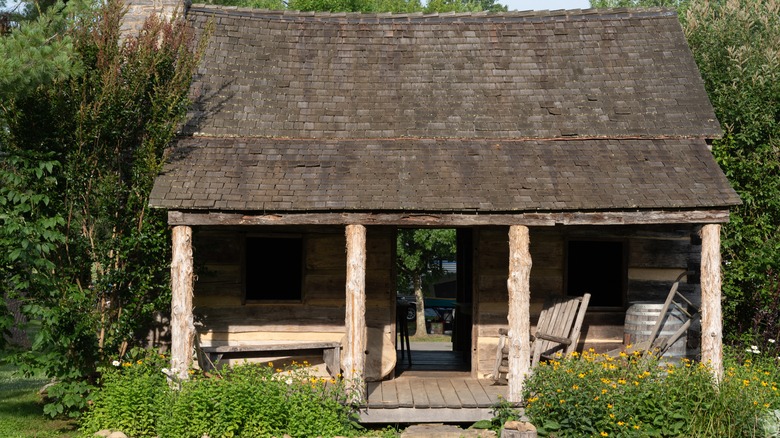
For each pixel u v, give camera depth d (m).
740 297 15.05
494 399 11.66
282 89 13.69
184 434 10.49
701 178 12.33
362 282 11.54
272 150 12.62
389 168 12.38
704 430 10.55
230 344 13.23
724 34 16.59
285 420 10.73
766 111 15.31
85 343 11.69
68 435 10.93
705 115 13.40
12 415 11.96
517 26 14.98
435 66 14.32
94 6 12.34
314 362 13.37
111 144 12.16
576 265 13.91
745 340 14.69
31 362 11.41
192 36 13.63
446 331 26.80
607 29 14.90
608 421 10.45
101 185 11.88
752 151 15.48
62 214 11.86
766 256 14.71
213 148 12.53
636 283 13.87
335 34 14.73
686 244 13.98
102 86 12.03
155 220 12.11
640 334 12.91
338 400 11.16
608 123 13.30
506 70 14.28
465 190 11.97
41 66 10.60
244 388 10.68
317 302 13.43
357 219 11.62
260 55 14.17
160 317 13.02
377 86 13.94
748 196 15.04
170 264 12.16
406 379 13.41
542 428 10.64
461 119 13.38
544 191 11.98
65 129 11.89
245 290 13.34
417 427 11.11
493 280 13.57
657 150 12.88
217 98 13.29
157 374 11.30
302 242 13.48
